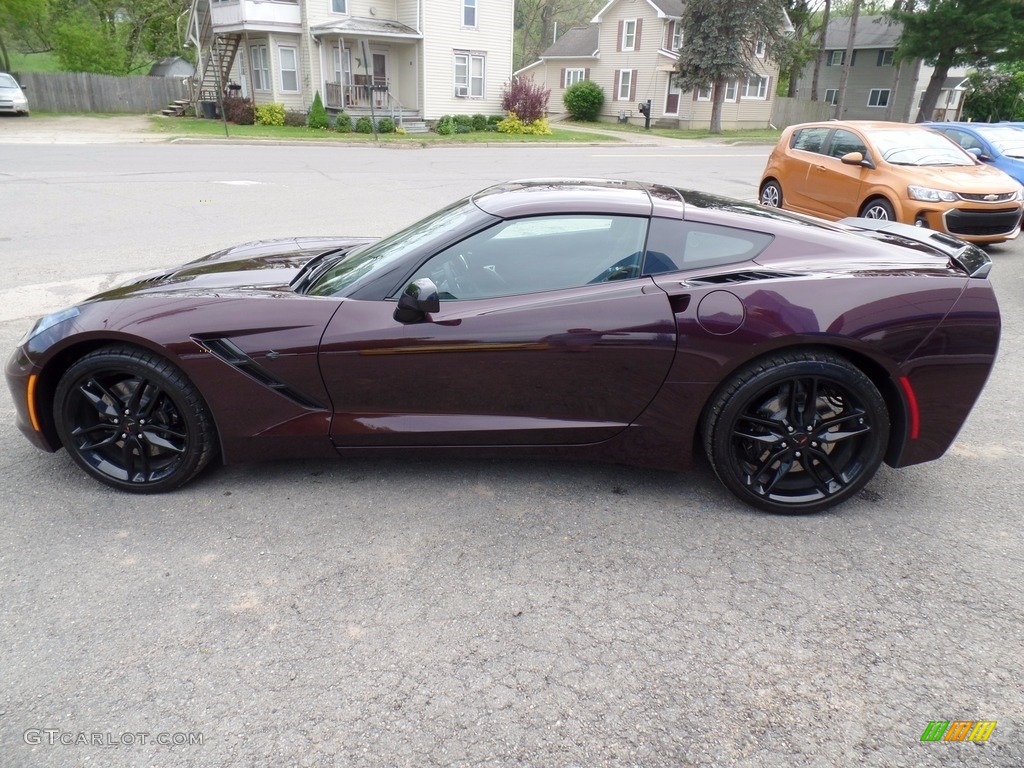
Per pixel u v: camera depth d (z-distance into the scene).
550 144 26.88
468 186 13.38
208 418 3.20
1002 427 4.16
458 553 2.89
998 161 10.59
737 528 3.10
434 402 3.13
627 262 3.11
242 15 27.84
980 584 2.74
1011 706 2.18
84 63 40.88
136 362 3.09
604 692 2.21
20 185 12.07
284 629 2.46
